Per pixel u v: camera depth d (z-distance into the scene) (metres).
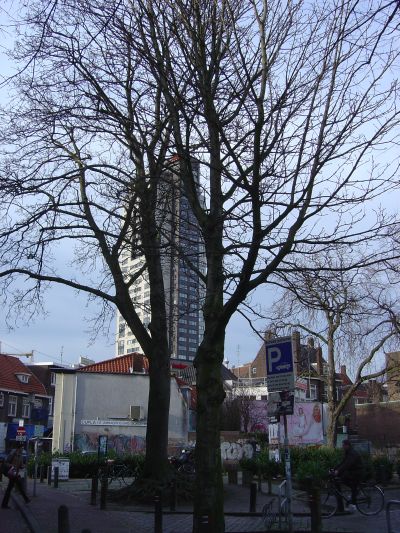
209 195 10.16
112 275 17.45
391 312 22.28
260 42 9.27
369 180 8.90
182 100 9.02
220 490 8.99
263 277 8.97
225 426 64.56
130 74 10.55
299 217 8.84
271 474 21.11
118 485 23.52
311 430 36.28
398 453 37.03
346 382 66.62
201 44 9.20
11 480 15.95
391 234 9.32
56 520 13.05
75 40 11.08
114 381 41.09
